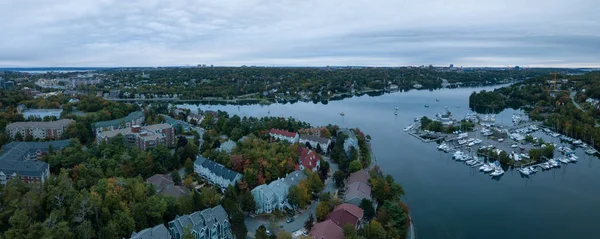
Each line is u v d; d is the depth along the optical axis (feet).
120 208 528.63
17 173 618.03
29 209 492.13
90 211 499.51
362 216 563.48
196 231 496.64
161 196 570.05
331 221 520.83
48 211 513.45
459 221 641.81
